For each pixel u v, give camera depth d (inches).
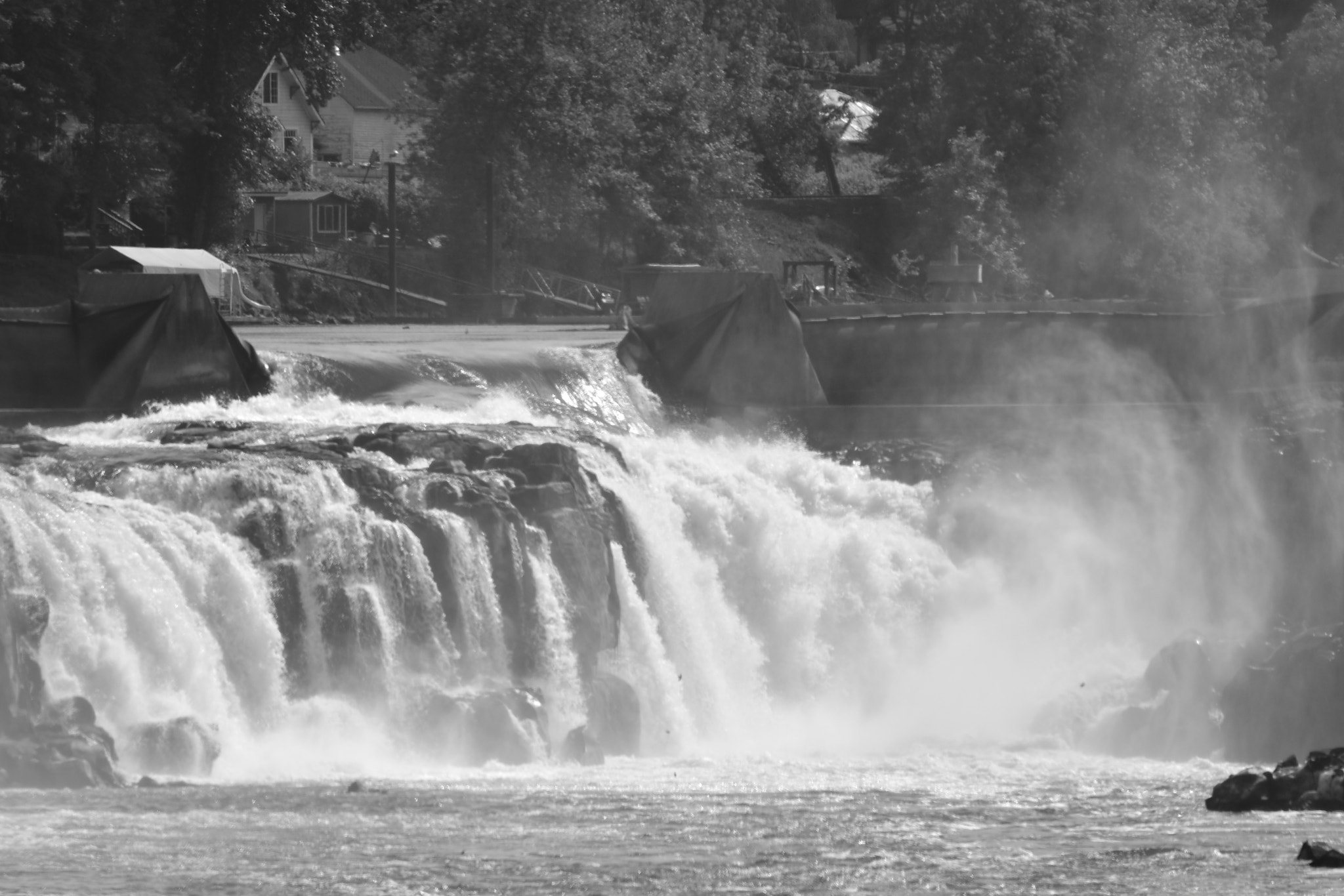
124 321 3125.0
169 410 3078.2
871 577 3034.0
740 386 3654.0
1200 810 1935.3
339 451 2571.4
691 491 2935.5
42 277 6633.9
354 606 2311.8
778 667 2920.8
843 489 3179.1
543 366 3538.4
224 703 2228.1
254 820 1768.0
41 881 1481.3
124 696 2135.8
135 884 1480.1
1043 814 1898.4
